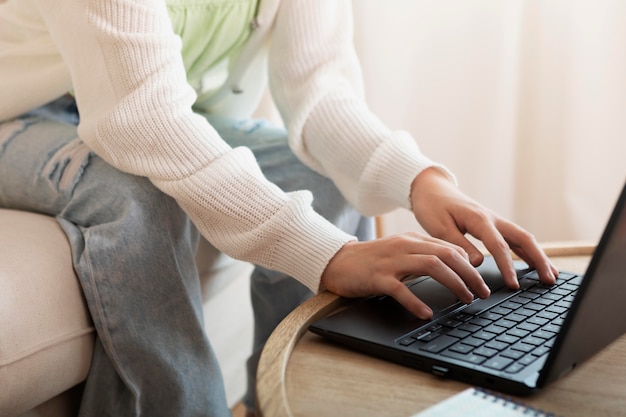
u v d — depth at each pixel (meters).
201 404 0.91
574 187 1.74
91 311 0.88
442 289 0.78
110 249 0.87
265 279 1.27
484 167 1.81
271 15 1.15
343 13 1.17
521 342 0.62
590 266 0.49
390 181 0.99
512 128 1.77
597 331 0.56
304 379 0.59
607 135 1.67
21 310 0.80
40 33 1.04
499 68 1.75
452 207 0.88
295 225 0.83
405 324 0.68
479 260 0.81
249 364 1.32
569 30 1.68
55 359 0.84
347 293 0.79
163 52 0.87
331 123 1.08
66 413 0.94
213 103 1.35
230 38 1.16
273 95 1.22
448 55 1.79
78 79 0.90
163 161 0.86
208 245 1.17
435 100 1.82
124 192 0.89
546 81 1.73
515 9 1.72
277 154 1.21
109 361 0.89
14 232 0.91
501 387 0.56
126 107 0.85
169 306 0.90
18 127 1.08
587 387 0.57
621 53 1.63
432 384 0.58
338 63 1.14
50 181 0.98
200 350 0.91
